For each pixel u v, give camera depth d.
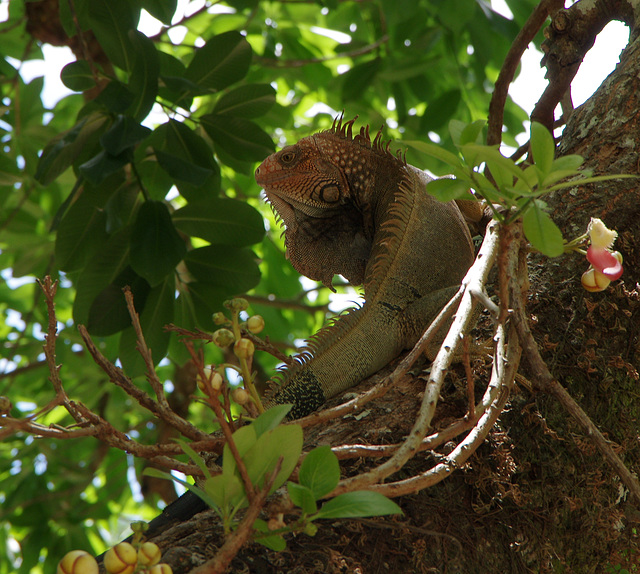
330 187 2.62
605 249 1.42
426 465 1.63
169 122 3.16
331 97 5.17
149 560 1.08
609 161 2.22
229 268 3.06
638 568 1.76
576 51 2.76
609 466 1.78
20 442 5.33
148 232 2.71
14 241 4.29
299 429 1.15
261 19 5.14
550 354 1.90
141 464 5.04
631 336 1.97
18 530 5.37
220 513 1.16
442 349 1.36
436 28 4.58
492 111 2.96
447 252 2.43
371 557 1.42
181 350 3.15
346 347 2.19
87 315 2.84
